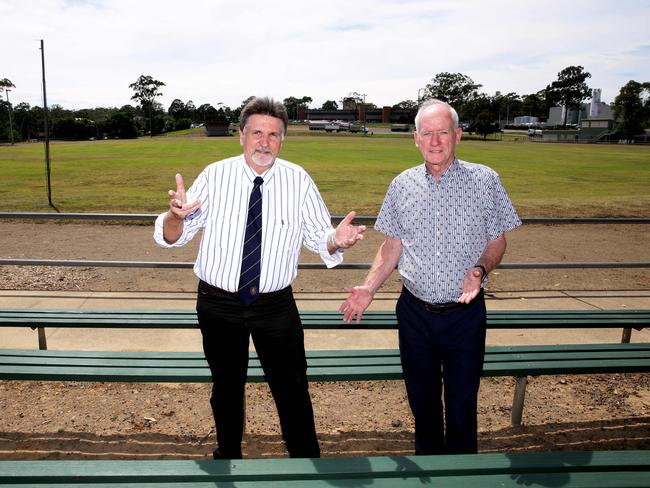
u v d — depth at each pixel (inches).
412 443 126.5
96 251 307.1
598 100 4409.5
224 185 91.3
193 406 140.7
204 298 94.8
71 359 120.5
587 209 471.5
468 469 76.8
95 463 76.6
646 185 784.9
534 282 262.5
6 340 176.4
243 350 97.4
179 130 5492.1
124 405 140.6
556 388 156.3
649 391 155.5
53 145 2418.8
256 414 138.1
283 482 73.4
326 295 234.1
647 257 318.3
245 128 89.4
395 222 100.0
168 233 91.3
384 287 249.4
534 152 1803.6
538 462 78.7
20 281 244.2
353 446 124.6
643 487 73.2
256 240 91.4
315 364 120.8
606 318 154.1
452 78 5206.7
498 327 147.1
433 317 95.1
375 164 1085.8
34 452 118.9
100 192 601.0
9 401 141.6
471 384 95.7
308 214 97.7
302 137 3036.4
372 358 124.6
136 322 140.8
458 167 93.9
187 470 75.3
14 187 658.8
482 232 94.0
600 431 133.6
